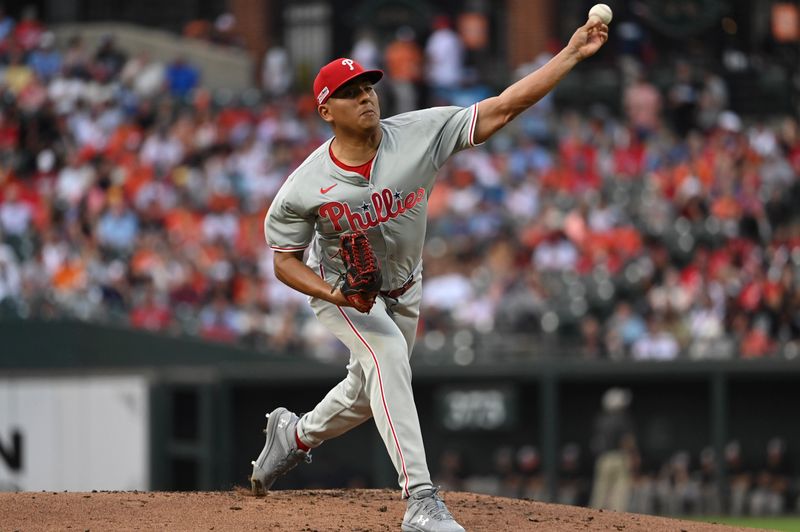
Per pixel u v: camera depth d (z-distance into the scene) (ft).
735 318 181.16
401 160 62.49
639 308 185.26
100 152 231.30
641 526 70.49
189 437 170.09
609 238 199.21
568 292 190.70
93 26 287.28
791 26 285.02
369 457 178.50
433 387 177.17
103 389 164.86
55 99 249.34
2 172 229.25
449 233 208.23
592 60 275.18
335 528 65.41
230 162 226.38
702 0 276.82
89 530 64.13
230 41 302.04
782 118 265.95
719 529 71.56
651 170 224.33
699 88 258.78
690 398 179.01
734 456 175.63
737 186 216.13
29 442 163.94
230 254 201.57
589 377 172.76
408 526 62.59
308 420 71.15
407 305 67.10
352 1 306.14
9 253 193.36
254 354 171.73
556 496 172.86
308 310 191.42
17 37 265.34
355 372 66.85
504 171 222.89
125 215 208.54
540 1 283.59
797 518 170.30
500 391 173.27
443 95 263.49
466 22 292.40
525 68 274.98
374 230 63.46
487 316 185.37
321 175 62.80
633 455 173.58
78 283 191.62
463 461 178.40
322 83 60.95
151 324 185.26
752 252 198.80
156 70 261.85
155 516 67.67
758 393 178.50
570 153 226.79
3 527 64.90
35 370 169.68
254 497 73.82
